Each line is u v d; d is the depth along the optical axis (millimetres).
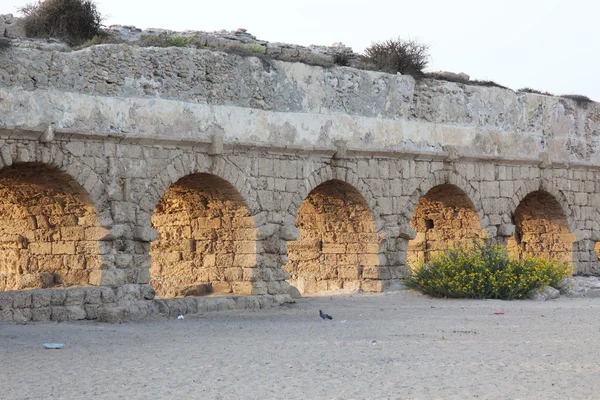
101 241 26375
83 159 25969
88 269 26641
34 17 30547
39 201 27062
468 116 36531
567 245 40250
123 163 26844
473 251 34000
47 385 15258
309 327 23438
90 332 22469
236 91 29672
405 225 34125
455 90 36125
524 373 16078
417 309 28141
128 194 26844
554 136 39750
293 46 36312
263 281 30047
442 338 20766
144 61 27578
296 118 31062
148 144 27406
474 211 36531
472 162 36438
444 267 32656
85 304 25531
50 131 24938
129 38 32656
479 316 25859
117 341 20719
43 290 25172
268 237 30250
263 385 15195
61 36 29984
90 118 26094
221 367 16906
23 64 24859
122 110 26828
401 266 34188
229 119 29281
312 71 31688
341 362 17391
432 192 37000
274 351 18859
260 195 30078
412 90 34719
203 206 30641
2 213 28094
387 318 25578
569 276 36594
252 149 29844
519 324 23609
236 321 25344
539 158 38781
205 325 24266
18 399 14172
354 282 33969
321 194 33906
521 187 38188
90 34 31625
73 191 26188
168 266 31703
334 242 34500
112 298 26094
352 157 32625
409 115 34594
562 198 39969
